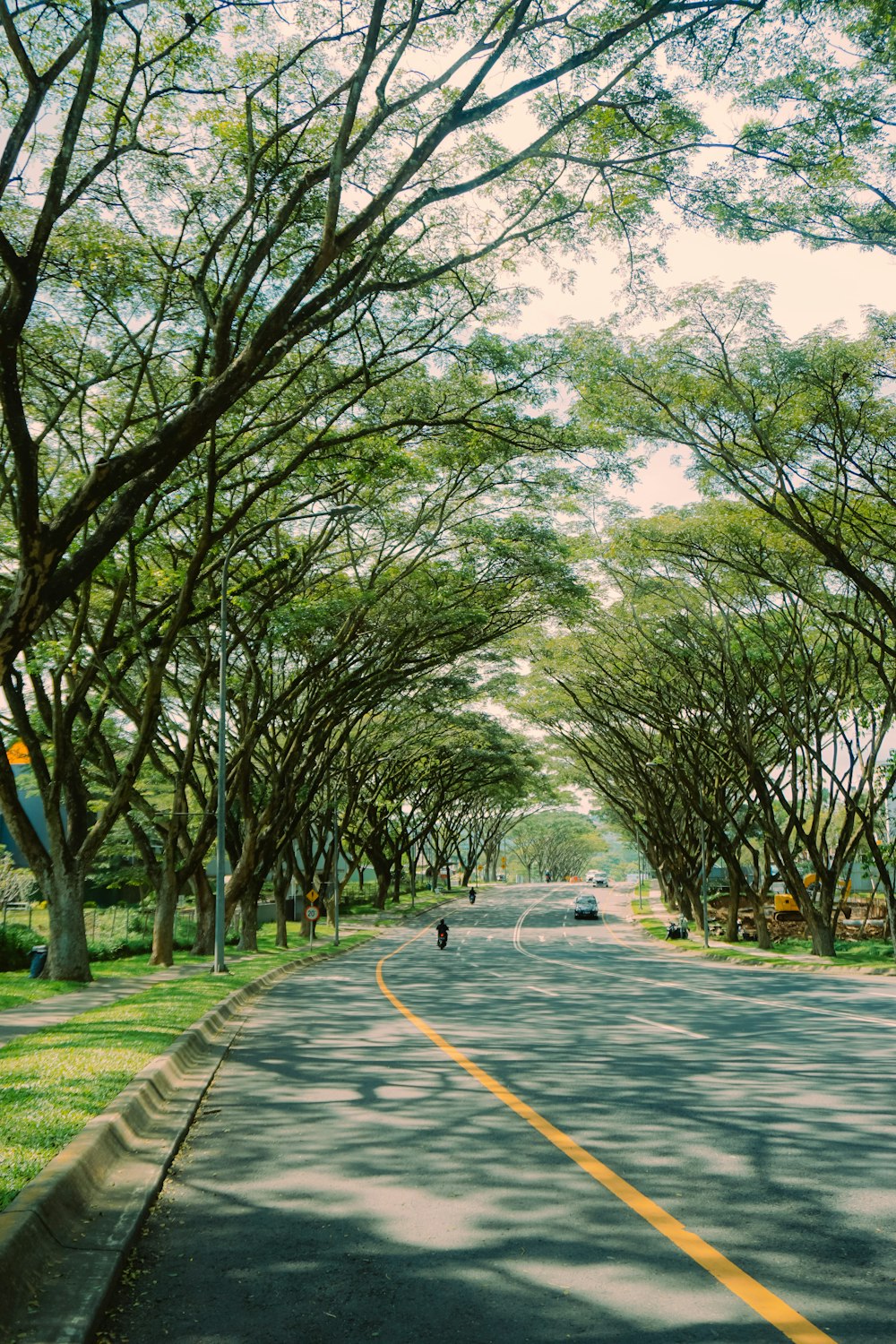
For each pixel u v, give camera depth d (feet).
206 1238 17.04
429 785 235.40
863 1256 15.85
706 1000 61.87
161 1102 28.14
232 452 70.08
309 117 39.29
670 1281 14.84
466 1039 42.78
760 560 91.86
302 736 107.55
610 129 37.65
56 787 71.72
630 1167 21.26
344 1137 24.36
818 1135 24.03
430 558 93.97
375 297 52.60
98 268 53.06
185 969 85.87
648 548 97.25
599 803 263.90
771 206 45.47
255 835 104.17
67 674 78.48
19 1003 55.67
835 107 40.68
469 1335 13.07
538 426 67.46
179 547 79.61
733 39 34.71
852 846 111.14
